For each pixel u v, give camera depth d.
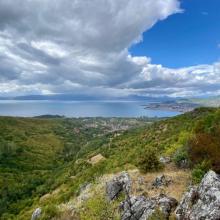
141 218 20.06
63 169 142.25
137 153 64.50
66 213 30.78
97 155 124.12
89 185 39.62
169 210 19.22
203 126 38.41
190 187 21.39
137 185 24.73
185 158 28.20
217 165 23.39
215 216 15.55
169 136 72.69
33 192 119.44
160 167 27.62
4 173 158.38
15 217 82.94
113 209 24.12
